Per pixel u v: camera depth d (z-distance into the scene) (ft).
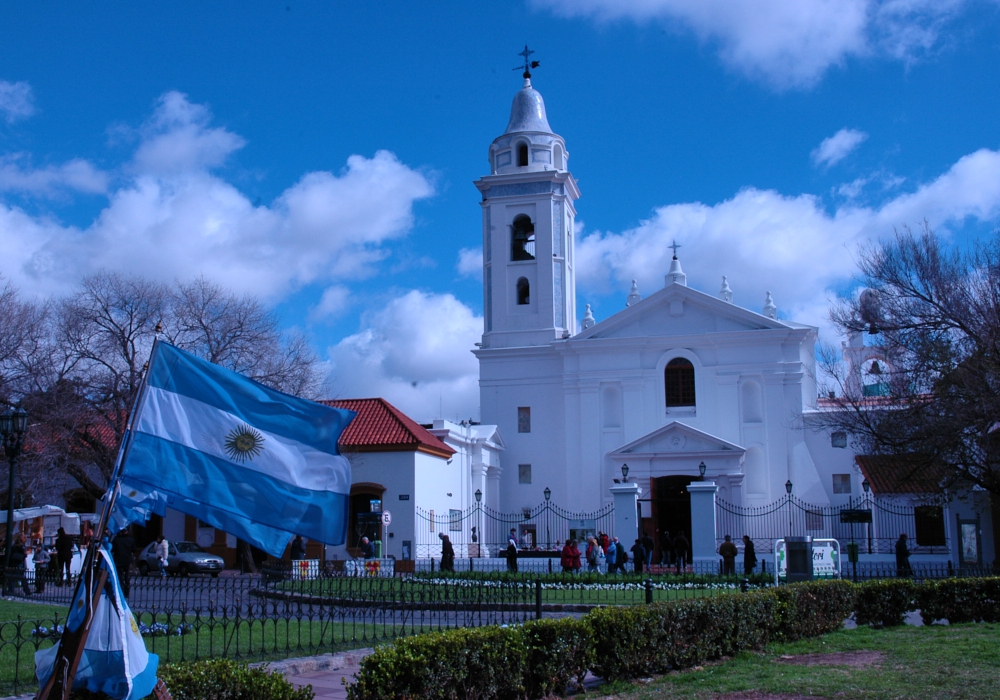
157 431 26.71
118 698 24.66
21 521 120.26
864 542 141.69
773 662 45.42
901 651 46.83
